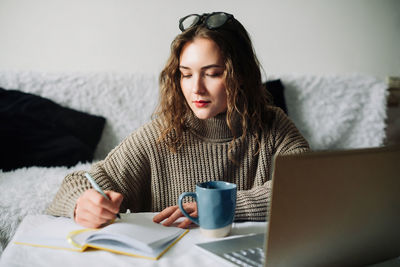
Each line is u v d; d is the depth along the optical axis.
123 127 1.95
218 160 0.99
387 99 2.31
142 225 0.67
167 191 1.01
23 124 1.74
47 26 2.06
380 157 0.47
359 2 2.32
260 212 0.78
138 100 1.97
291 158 0.42
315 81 2.09
